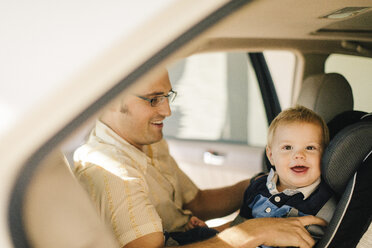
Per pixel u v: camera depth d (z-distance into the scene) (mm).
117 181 1365
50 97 569
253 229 1362
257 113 3750
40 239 630
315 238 1442
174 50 599
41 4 618
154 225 1351
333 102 1958
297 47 2156
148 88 1524
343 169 1362
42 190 628
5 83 583
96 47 581
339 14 1484
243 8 627
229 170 2826
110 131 1572
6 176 562
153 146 1813
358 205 1262
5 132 561
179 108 3660
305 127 1519
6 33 608
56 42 593
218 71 3770
